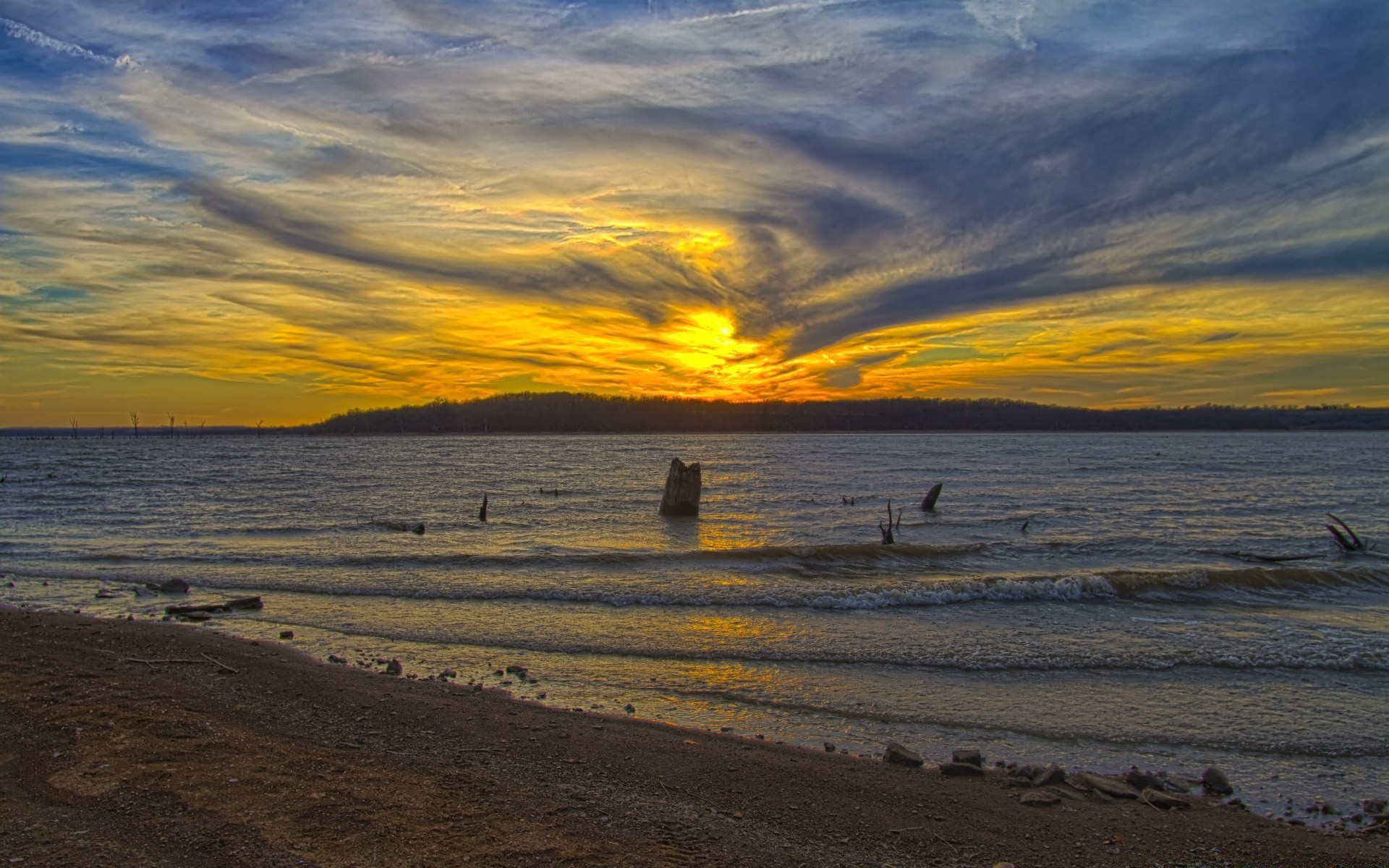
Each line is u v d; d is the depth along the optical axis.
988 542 23.95
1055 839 6.16
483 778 6.75
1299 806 6.92
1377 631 13.04
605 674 10.49
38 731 7.07
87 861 4.77
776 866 5.47
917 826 6.30
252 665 10.28
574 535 26.48
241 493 42.41
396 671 10.39
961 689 10.00
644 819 6.13
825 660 11.20
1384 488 48.97
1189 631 12.98
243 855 4.95
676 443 167.62
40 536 24.53
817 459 88.69
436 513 33.34
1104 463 80.06
